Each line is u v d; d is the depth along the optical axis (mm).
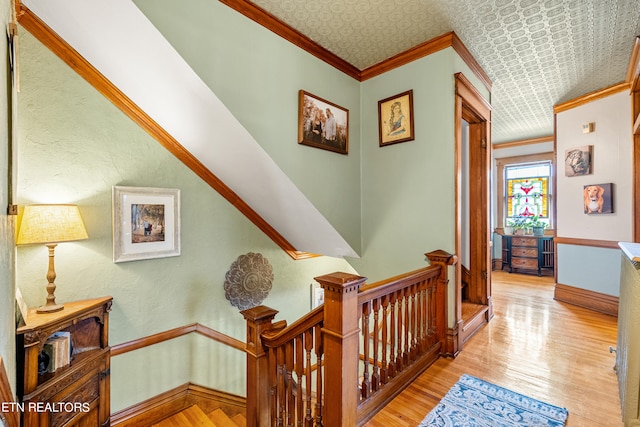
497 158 6305
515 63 2816
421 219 2625
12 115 1062
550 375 2062
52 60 1750
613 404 1732
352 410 1409
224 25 1831
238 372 2697
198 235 2449
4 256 866
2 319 816
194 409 2299
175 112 2027
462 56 2572
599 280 3508
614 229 3393
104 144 1953
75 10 1531
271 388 1574
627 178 3287
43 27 1694
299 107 2332
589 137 3623
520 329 2924
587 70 2967
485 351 2449
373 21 2199
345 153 2805
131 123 2076
